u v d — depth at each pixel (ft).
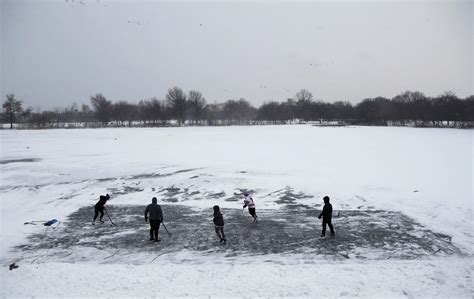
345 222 50.29
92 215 55.72
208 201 63.52
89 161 103.81
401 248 40.75
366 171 83.71
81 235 46.65
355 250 40.34
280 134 203.62
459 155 108.78
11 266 35.53
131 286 30.73
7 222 52.54
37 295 29.50
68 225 50.85
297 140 163.22
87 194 69.51
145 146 141.08
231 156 109.60
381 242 42.63
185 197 66.49
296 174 81.00
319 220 51.72
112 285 30.94
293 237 44.80
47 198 67.26
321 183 71.97
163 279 31.86
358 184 71.05
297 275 32.40
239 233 46.55
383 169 86.12
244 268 33.86
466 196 61.52
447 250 40.11
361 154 112.47
